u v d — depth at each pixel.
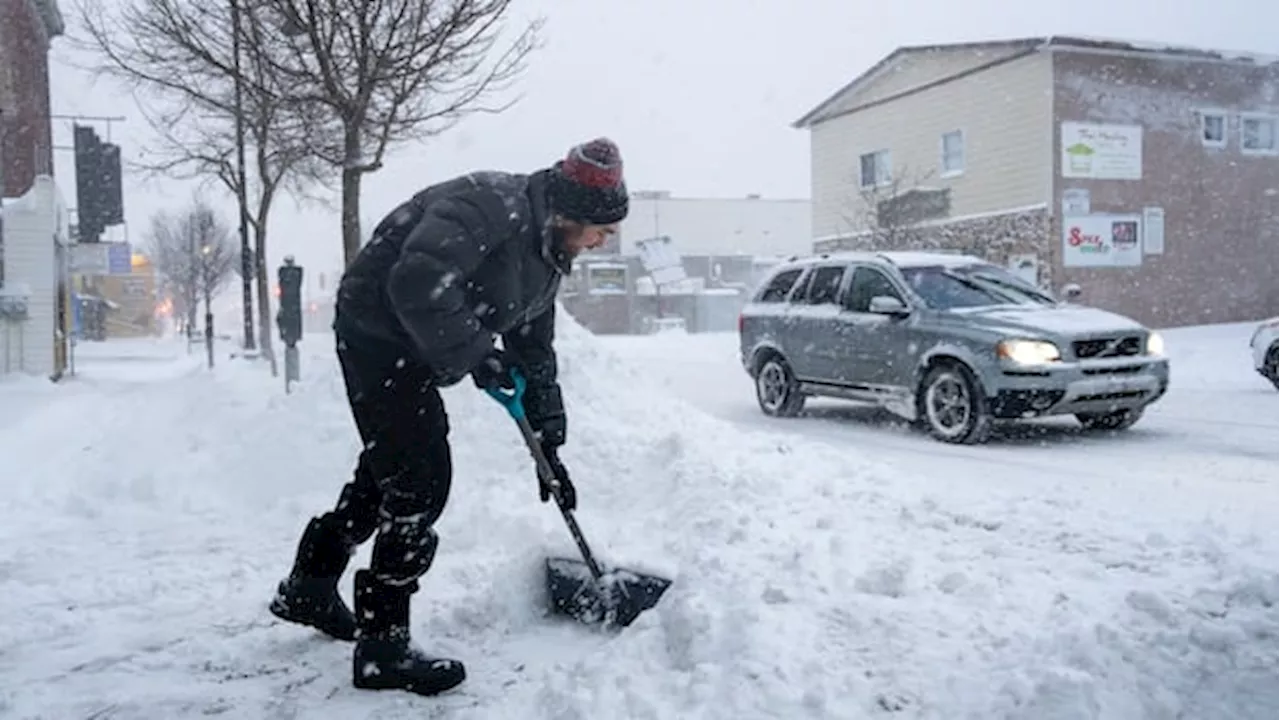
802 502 4.77
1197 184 27.94
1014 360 8.44
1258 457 7.80
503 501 5.05
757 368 11.02
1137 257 27.33
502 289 3.10
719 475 4.96
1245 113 28.41
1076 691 2.63
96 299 57.06
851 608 3.31
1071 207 26.64
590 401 6.31
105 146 29.59
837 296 10.22
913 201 30.28
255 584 4.35
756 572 3.62
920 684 2.81
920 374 9.13
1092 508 4.88
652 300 57.19
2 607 4.04
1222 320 28.33
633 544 4.29
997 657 2.96
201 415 8.00
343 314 3.16
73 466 7.14
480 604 3.79
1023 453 8.20
